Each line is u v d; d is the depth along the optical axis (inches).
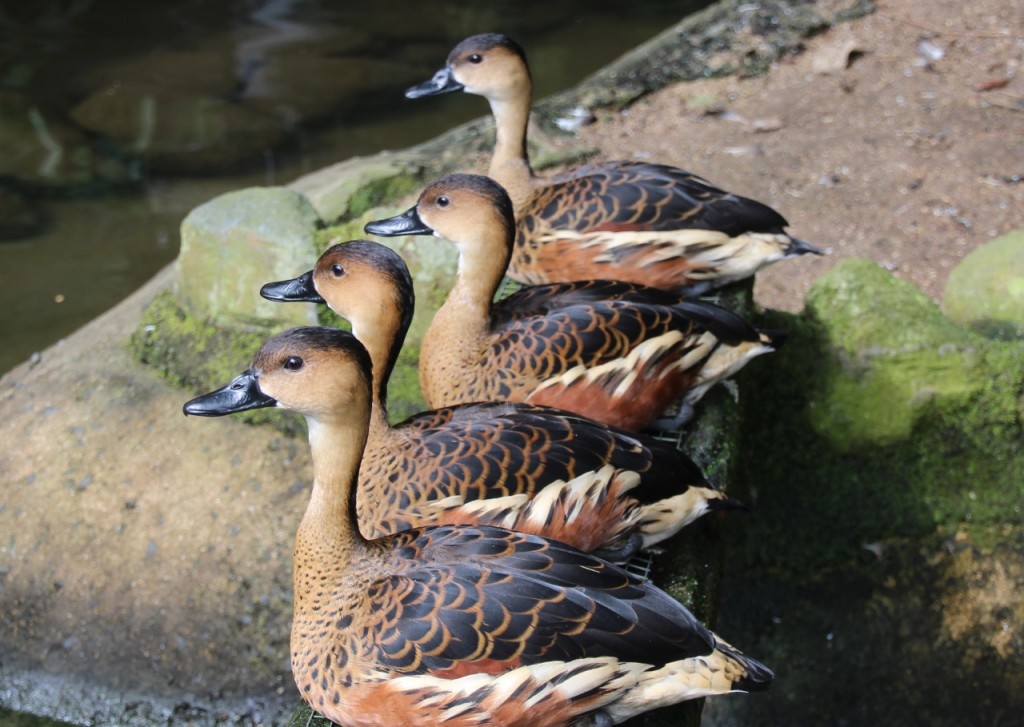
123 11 120.3
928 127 86.8
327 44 114.5
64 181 94.0
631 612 55.4
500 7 123.5
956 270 74.9
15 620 71.9
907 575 71.9
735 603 72.3
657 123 89.0
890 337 71.6
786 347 72.4
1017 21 96.3
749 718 71.2
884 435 71.9
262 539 72.1
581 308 64.2
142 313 79.8
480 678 54.9
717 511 63.7
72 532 73.1
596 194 69.0
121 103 103.5
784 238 69.5
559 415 60.6
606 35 117.3
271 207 76.0
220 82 107.3
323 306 75.4
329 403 56.0
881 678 71.1
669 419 65.0
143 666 70.9
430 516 59.2
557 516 59.0
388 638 55.3
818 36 96.5
